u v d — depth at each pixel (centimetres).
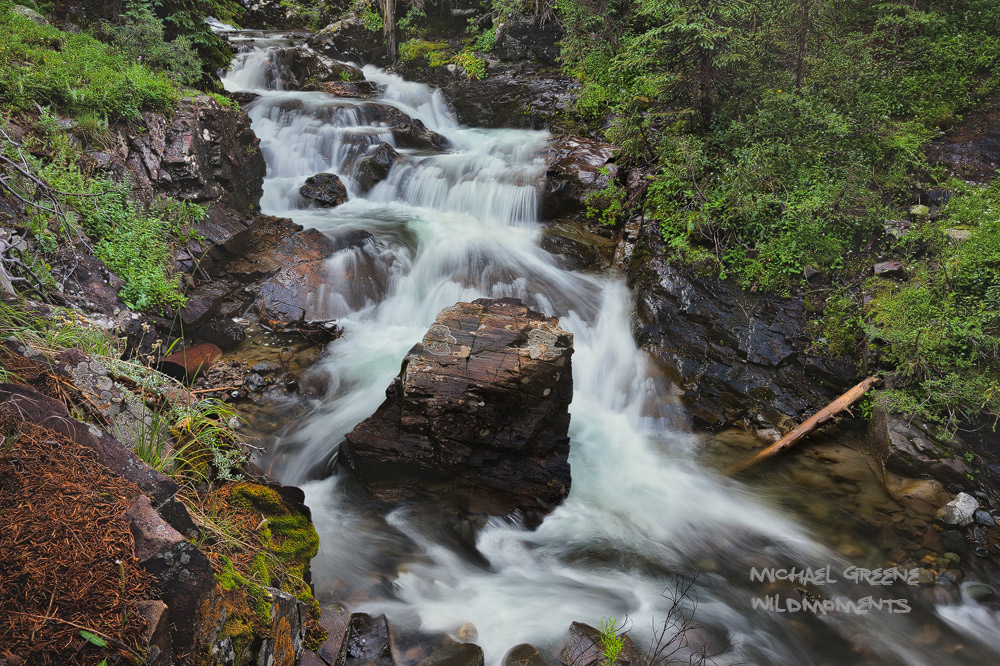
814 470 683
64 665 214
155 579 250
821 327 802
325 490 616
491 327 659
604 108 1334
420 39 1844
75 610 228
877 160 984
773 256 853
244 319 857
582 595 517
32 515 252
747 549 583
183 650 249
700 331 819
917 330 705
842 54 1109
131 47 1048
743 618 503
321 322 852
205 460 405
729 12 961
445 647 436
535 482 609
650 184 998
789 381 769
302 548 403
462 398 592
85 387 378
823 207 880
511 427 604
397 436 609
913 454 645
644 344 830
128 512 262
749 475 680
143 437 369
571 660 429
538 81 1548
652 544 583
